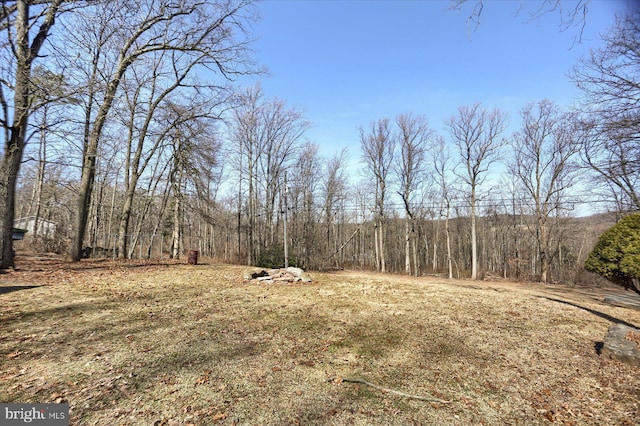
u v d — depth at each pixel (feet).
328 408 9.98
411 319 21.36
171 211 87.86
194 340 15.10
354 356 14.51
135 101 52.31
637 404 10.95
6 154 28.91
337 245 111.86
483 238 112.16
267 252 62.90
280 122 84.58
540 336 18.70
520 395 11.47
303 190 83.35
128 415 8.91
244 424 8.88
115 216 93.66
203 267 45.78
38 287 23.26
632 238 16.67
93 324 16.24
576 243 101.71
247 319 19.42
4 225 29.25
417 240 100.12
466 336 18.10
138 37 45.19
